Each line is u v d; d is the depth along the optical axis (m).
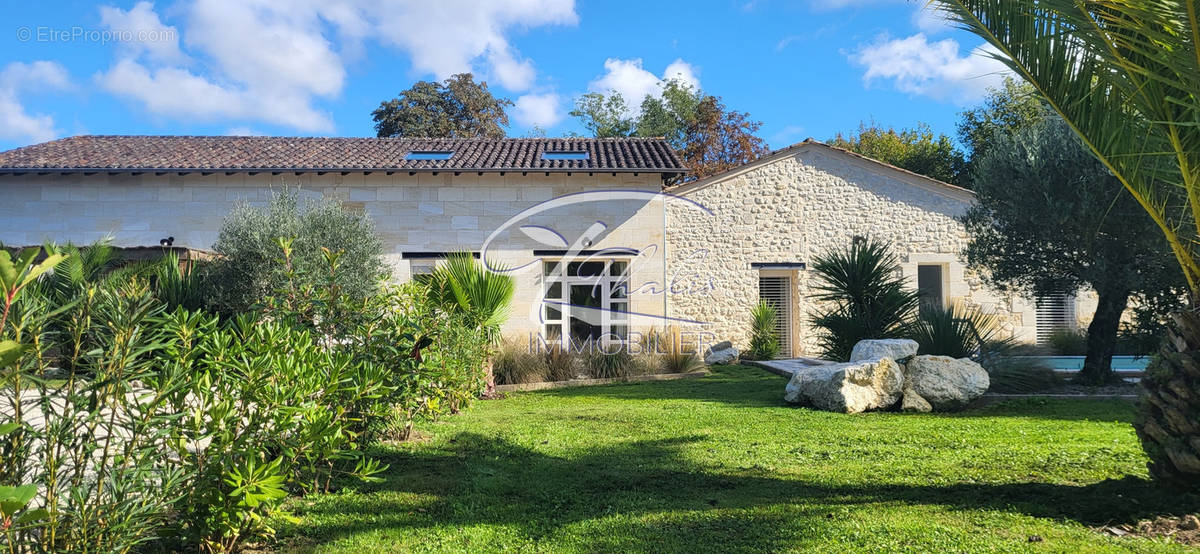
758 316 16.55
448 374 7.55
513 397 10.34
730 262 17.19
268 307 5.04
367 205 16.05
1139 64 3.86
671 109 34.81
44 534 2.36
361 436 5.20
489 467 5.30
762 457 5.70
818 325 11.99
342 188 16.03
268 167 15.33
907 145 32.59
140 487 2.55
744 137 29.03
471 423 7.56
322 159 16.22
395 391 5.36
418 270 16.05
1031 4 3.93
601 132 36.38
